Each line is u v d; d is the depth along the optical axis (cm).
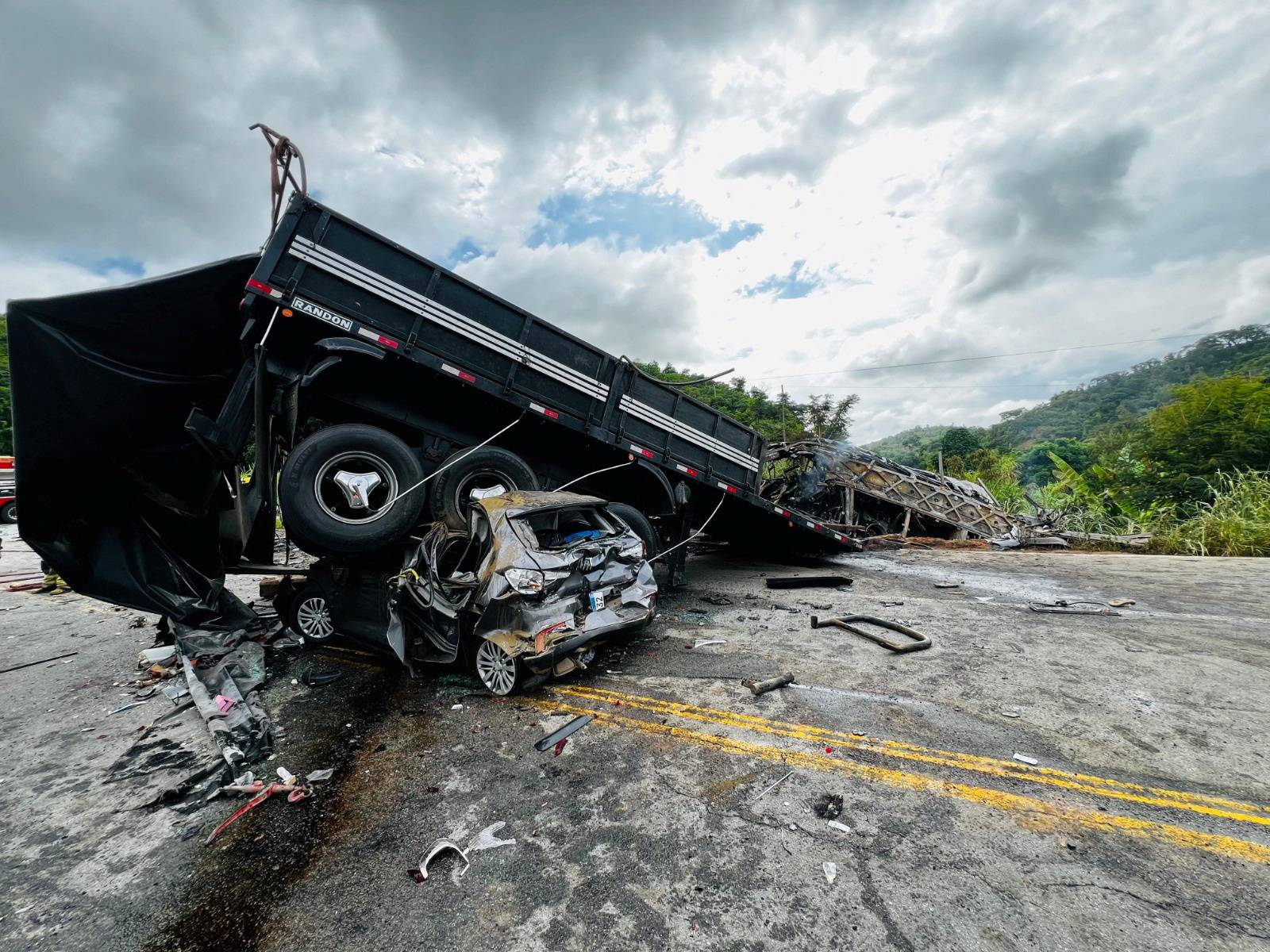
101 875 260
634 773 327
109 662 575
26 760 374
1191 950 190
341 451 557
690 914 220
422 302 582
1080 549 1288
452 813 297
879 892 225
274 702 459
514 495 531
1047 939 198
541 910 226
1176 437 1731
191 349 549
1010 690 414
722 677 469
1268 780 288
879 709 392
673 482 810
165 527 617
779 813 281
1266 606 639
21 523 525
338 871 257
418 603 497
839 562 1099
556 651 418
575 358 691
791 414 4541
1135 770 303
